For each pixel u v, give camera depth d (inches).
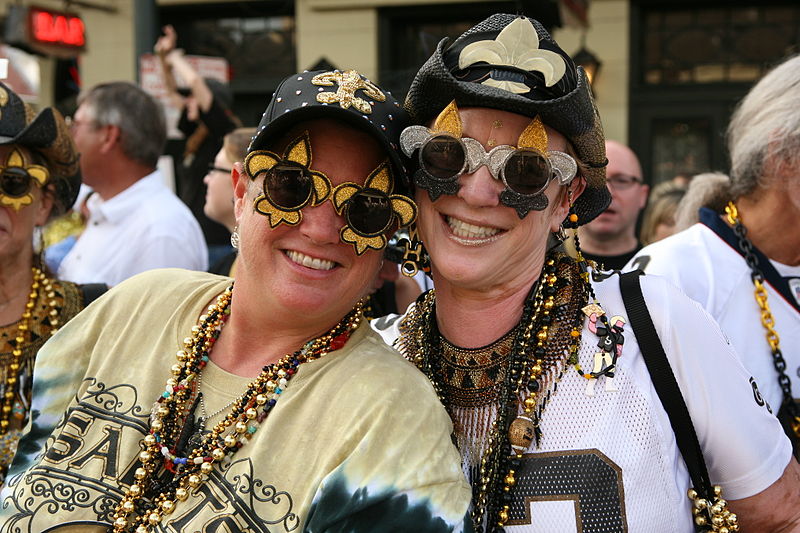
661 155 265.6
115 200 131.6
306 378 56.7
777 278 81.7
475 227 58.1
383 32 266.1
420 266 64.0
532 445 59.1
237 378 59.0
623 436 58.2
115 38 279.3
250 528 52.2
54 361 63.3
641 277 63.0
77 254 135.6
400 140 56.9
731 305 81.4
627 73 257.4
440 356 64.1
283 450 54.1
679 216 102.7
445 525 50.7
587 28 214.4
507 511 58.4
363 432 52.6
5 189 77.4
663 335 60.2
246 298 58.5
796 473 64.2
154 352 61.2
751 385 62.7
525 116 57.2
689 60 262.2
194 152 169.8
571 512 57.4
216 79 195.0
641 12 262.1
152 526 54.5
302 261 56.1
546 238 61.1
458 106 57.7
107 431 58.6
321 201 54.7
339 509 50.5
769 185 80.1
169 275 66.8
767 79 82.6
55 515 56.2
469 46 58.5
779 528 62.6
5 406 78.1
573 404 59.0
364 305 62.0
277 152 56.1
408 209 56.2
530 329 61.0
